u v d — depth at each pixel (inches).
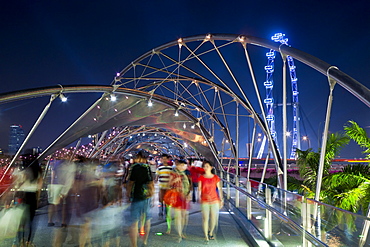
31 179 305.4
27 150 313.3
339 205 469.1
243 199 494.0
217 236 359.3
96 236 344.5
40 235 351.3
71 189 333.7
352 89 291.0
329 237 203.5
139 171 320.2
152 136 2568.9
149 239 343.0
